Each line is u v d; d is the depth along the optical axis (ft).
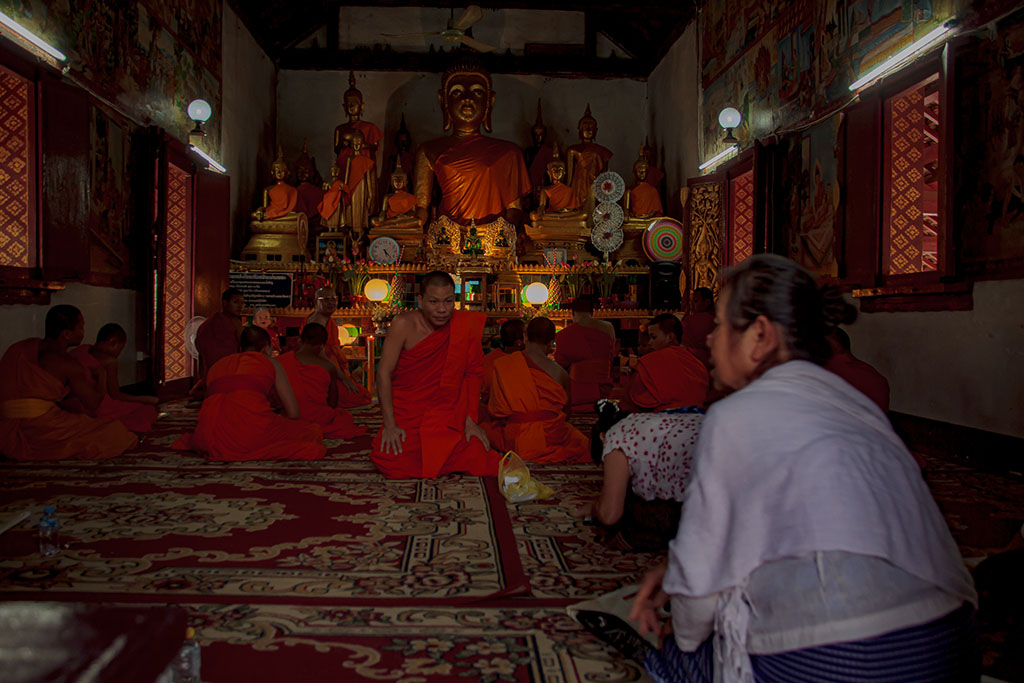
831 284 5.16
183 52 33.50
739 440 4.52
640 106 49.39
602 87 49.29
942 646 4.09
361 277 39.27
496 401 18.35
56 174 22.15
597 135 49.52
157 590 9.16
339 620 8.34
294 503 13.69
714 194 34.32
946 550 4.27
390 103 48.49
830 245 25.25
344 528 12.06
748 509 4.39
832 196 24.99
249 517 12.67
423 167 43.91
